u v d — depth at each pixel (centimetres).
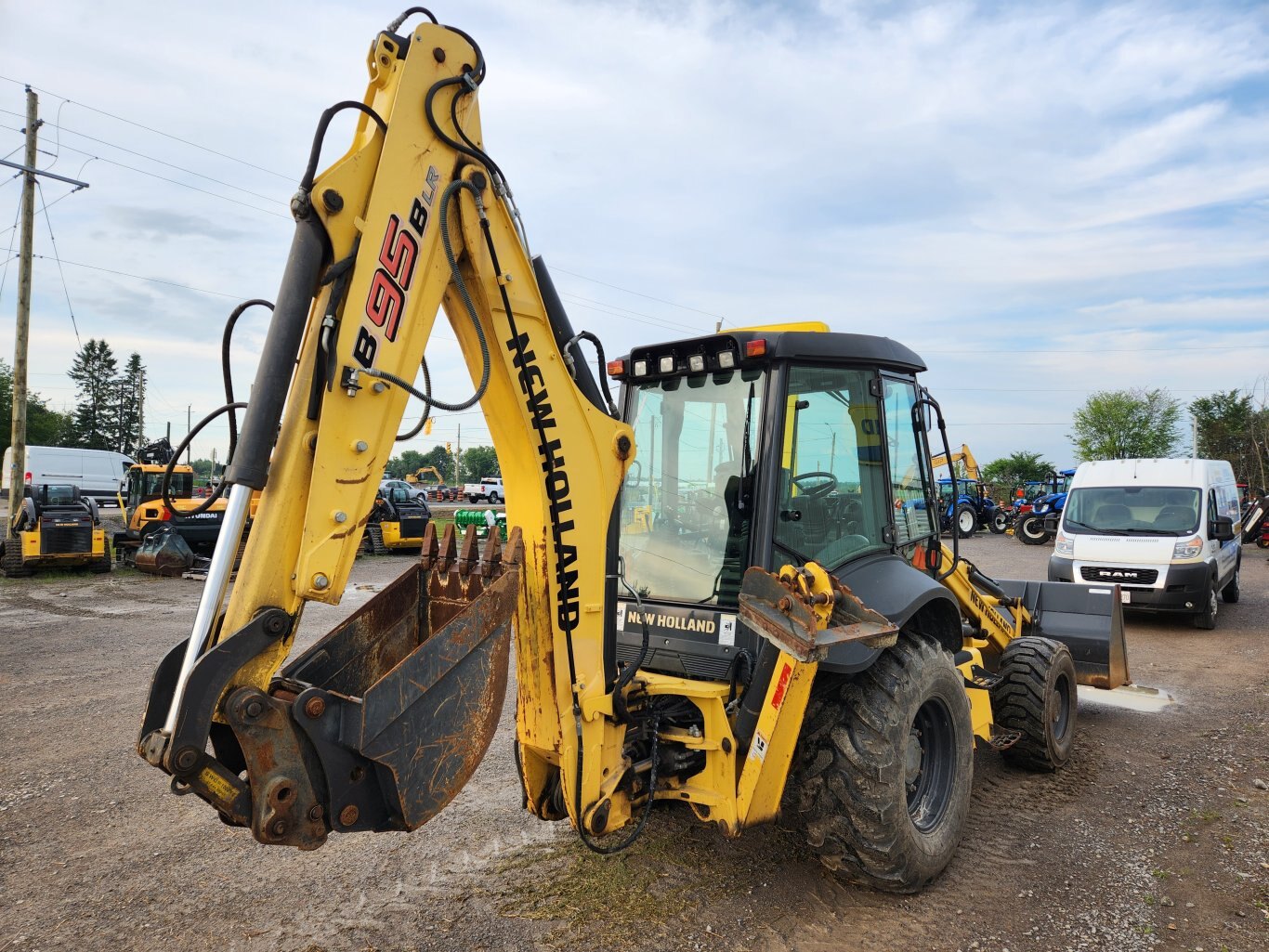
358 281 241
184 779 212
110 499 3105
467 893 353
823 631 299
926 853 349
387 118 253
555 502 290
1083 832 419
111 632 945
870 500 400
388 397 248
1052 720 500
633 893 351
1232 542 1216
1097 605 596
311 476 234
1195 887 360
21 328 1917
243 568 231
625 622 391
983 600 536
